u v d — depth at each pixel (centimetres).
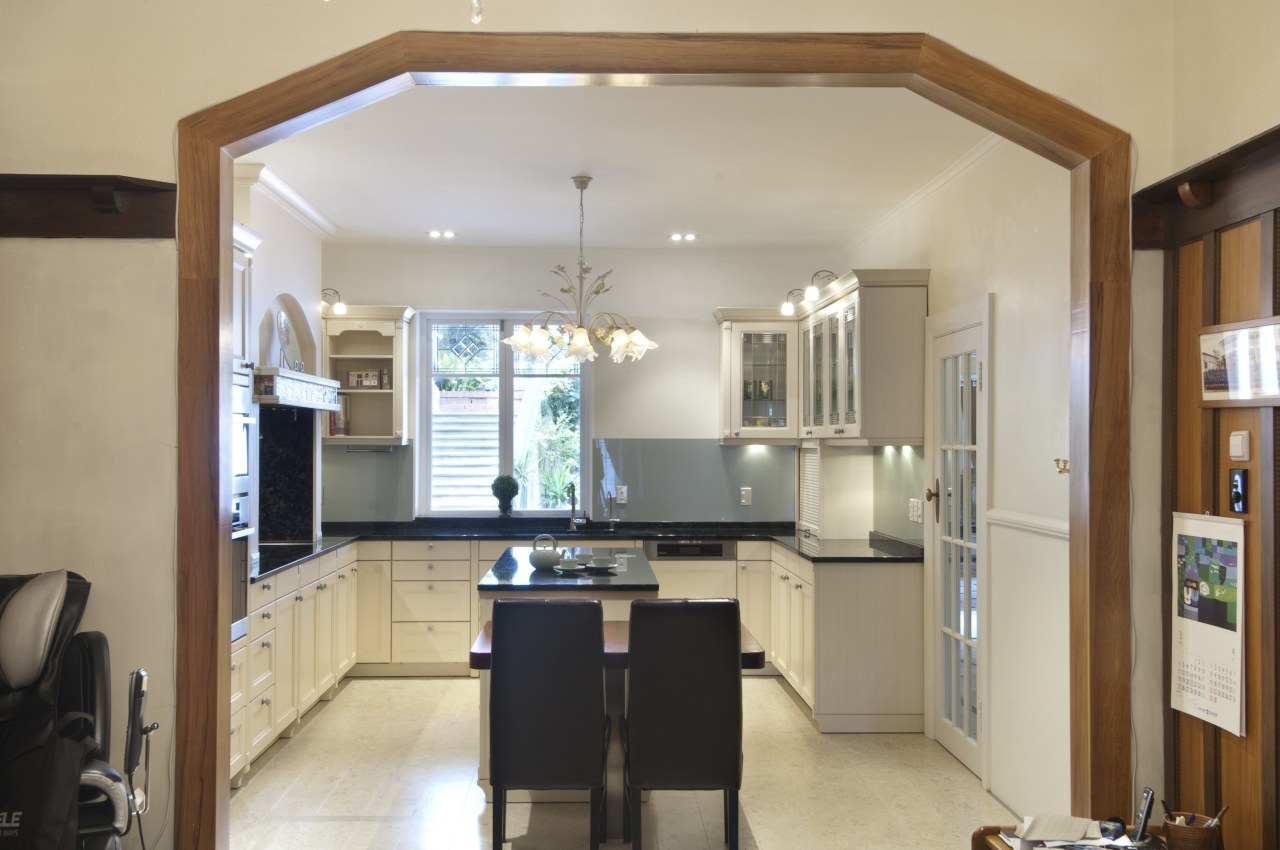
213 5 255
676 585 598
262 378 424
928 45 259
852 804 382
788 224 566
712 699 297
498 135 399
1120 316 259
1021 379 362
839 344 514
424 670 598
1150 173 261
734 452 650
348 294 639
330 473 640
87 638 231
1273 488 214
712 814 373
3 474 252
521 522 646
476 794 396
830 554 489
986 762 396
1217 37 240
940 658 461
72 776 208
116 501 252
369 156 430
